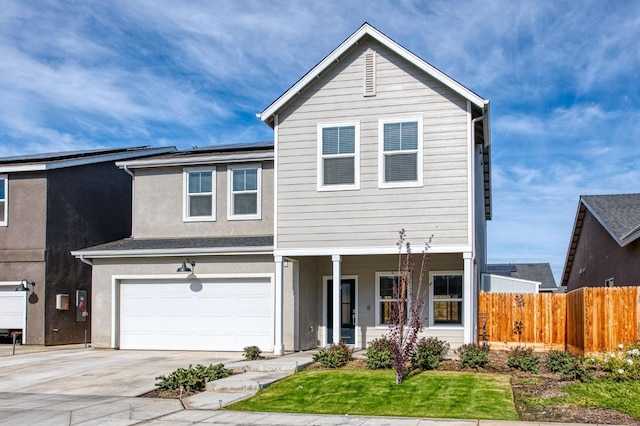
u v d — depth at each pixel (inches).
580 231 1030.4
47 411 458.9
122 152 1017.5
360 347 765.3
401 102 661.9
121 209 1035.3
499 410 418.6
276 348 693.9
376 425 392.2
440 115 649.6
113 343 796.0
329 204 673.0
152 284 799.1
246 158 812.0
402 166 655.8
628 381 477.1
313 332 784.3
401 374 504.1
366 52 675.4
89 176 965.8
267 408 453.4
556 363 543.8
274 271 751.7
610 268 829.2
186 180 847.1
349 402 456.1
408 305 735.7
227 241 786.8
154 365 646.5
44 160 902.4
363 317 772.0
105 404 480.1
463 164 637.9
